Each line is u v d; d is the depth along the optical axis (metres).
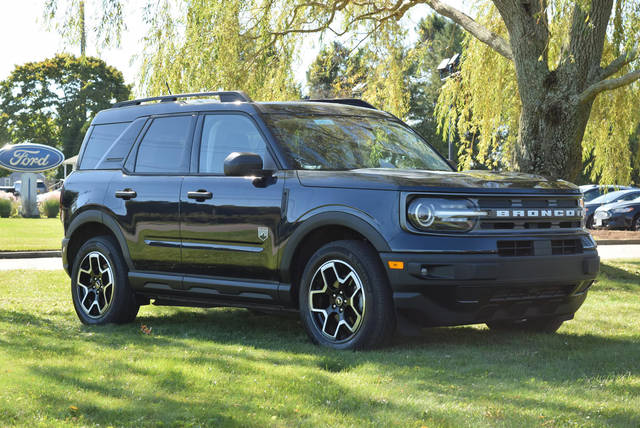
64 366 4.58
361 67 13.96
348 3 13.47
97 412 3.57
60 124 64.06
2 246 18.52
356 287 5.21
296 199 5.52
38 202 37.00
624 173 14.66
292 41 13.34
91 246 6.91
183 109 6.58
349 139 6.14
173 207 6.25
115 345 5.49
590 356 5.06
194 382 4.16
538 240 5.27
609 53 13.38
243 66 12.68
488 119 14.68
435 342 5.61
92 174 7.07
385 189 5.15
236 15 12.38
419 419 3.46
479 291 5.00
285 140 5.86
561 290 5.51
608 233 23.69
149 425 3.37
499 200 5.22
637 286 10.73
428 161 6.33
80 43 11.92
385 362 4.79
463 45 14.92
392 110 13.98
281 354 5.09
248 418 3.46
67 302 8.49
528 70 11.01
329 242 5.63
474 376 4.42
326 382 4.20
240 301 5.97
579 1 9.87
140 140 6.79
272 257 5.62
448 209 5.04
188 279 6.18
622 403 3.78
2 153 36.91
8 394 3.87
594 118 14.41
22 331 6.01
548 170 10.98
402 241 5.00
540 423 3.40
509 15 11.02
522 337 5.88
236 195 5.85
